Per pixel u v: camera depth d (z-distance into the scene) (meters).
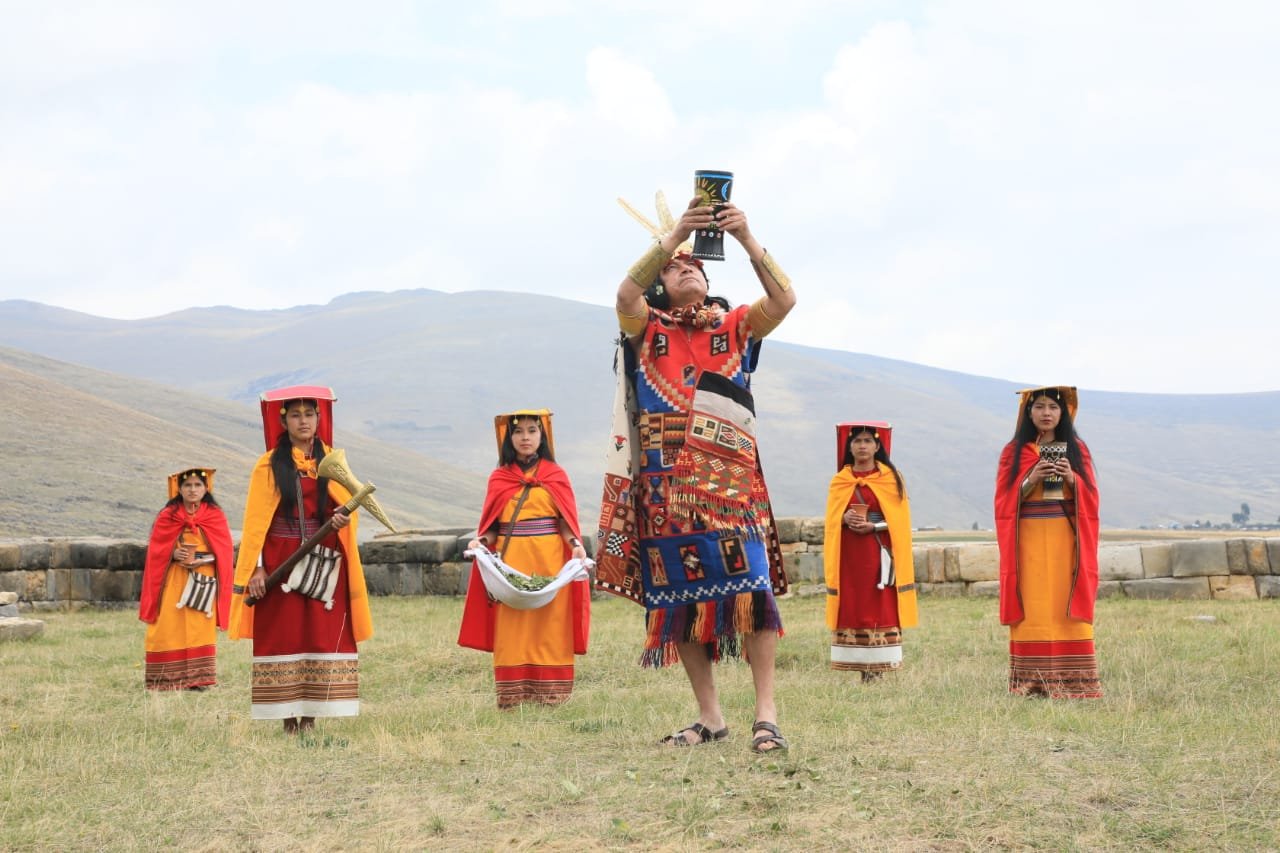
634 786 5.49
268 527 8.40
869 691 9.88
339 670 8.47
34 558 21.81
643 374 6.23
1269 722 7.04
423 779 6.03
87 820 5.53
